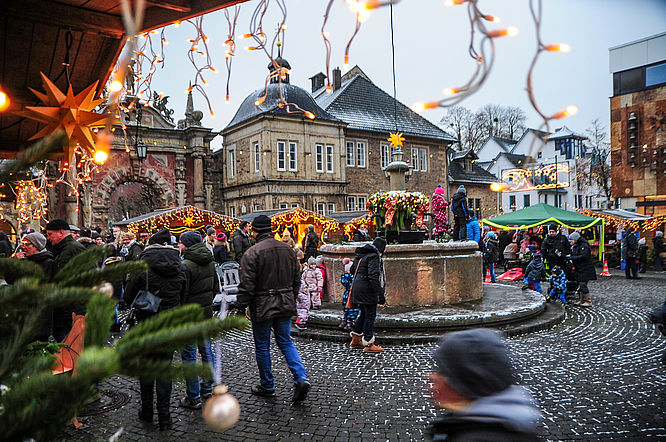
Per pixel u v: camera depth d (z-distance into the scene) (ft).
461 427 4.68
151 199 102.32
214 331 3.39
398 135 36.27
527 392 15.90
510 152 173.47
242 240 43.47
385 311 26.81
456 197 37.01
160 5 10.39
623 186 77.10
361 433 12.92
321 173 104.01
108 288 4.21
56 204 81.15
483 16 4.19
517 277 54.70
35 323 3.38
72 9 10.56
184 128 102.94
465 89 4.25
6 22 10.32
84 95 8.30
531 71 4.22
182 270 14.69
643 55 73.97
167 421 13.43
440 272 29.04
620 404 14.71
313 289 28.78
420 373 18.29
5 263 4.09
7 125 15.29
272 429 13.29
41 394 2.87
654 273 62.39
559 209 66.74
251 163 101.60
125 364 2.96
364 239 46.75
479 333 5.13
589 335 24.99
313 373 18.72
